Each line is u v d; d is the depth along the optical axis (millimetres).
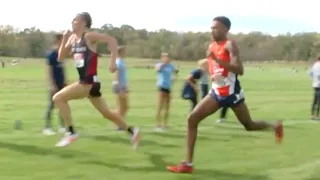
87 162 8406
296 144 10758
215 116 16703
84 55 8484
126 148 9789
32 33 120375
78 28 8477
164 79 12945
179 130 12828
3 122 14141
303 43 130125
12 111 17688
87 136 11211
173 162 8570
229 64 7254
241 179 7469
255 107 21047
